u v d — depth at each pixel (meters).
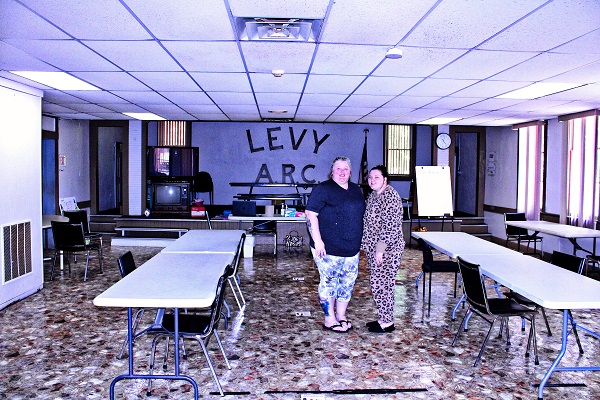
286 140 10.73
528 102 6.46
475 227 10.42
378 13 2.92
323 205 4.09
